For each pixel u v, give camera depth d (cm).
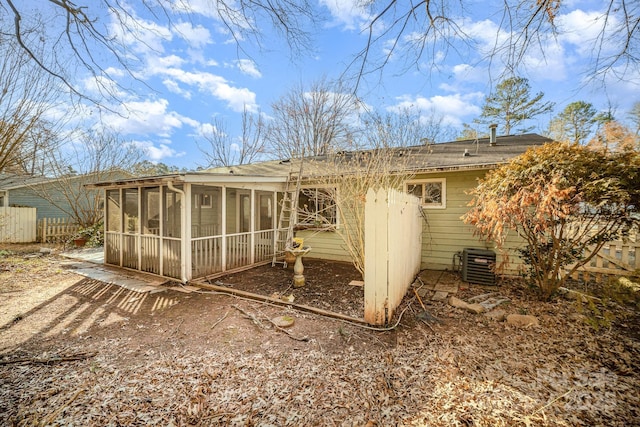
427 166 654
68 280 614
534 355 291
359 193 611
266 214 820
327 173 732
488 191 439
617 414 206
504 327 362
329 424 204
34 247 1064
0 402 228
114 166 1546
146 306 459
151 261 650
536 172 375
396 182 691
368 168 639
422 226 709
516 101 1520
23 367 281
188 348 319
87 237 1119
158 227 643
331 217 798
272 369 273
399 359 287
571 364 274
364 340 330
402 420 205
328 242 831
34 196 1398
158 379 260
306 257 870
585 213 375
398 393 235
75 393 240
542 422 200
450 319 391
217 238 657
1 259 829
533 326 361
